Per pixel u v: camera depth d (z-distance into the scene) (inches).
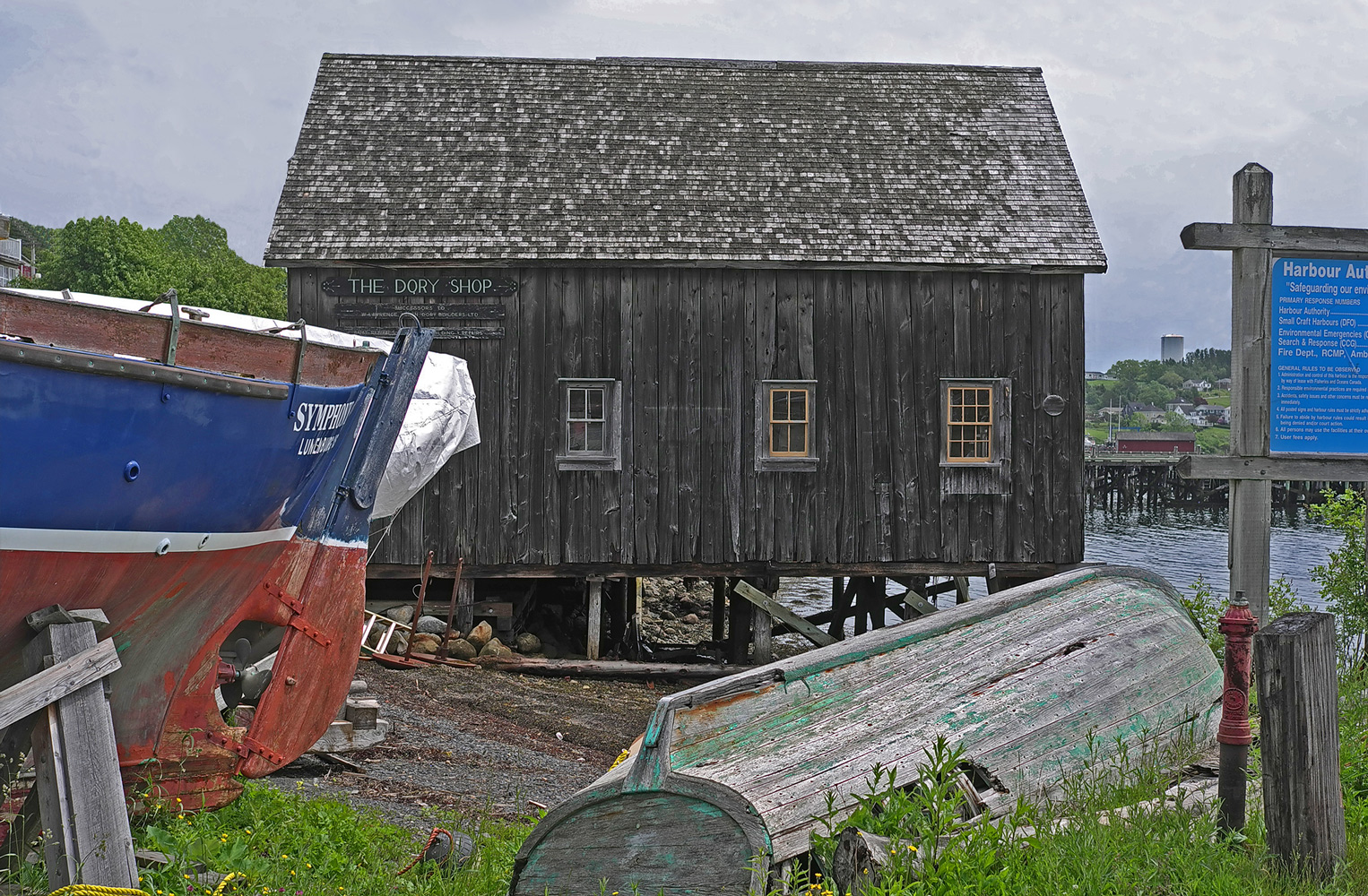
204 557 219.1
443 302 544.7
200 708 239.9
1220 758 196.1
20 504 169.9
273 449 230.8
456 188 573.6
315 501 275.3
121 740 220.4
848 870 162.9
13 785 191.5
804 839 169.5
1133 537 1695.4
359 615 297.7
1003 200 588.7
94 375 176.9
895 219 570.9
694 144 613.9
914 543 555.5
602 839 173.5
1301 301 341.1
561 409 548.1
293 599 269.9
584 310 548.1
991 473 556.7
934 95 662.5
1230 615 195.5
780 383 551.2
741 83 664.4
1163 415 6875.0
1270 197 339.0
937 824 169.3
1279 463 341.1
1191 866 173.2
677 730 184.2
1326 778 179.3
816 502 554.3
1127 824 189.0
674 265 544.7
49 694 169.2
